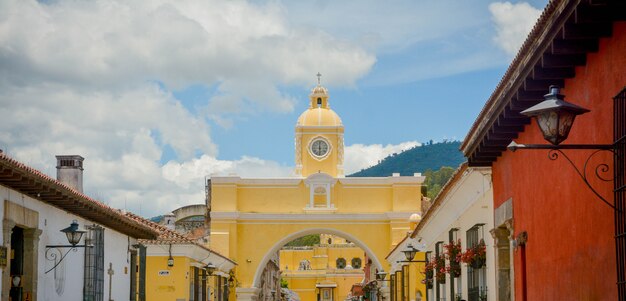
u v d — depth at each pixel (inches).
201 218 2292.1
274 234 1983.3
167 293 1285.7
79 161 979.3
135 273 1050.7
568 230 457.7
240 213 1977.1
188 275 1342.3
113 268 947.3
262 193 2003.0
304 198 1999.3
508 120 547.5
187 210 2233.0
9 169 594.2
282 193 2001.7
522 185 569.0
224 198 1974.7
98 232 870.4
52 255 745.0
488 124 569.0
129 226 947.3
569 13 378.6
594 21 373.7
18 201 666.8
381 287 1957.4
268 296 2479.1
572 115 372.5
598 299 408.8
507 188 617.6
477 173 740.0
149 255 1291.8
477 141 624.4
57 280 762.2
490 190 733.3
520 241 569.3
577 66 430.0
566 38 394.3
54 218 755.4
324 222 1988.2
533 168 537.3
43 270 722.8
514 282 601.9
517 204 584.4
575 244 444.8
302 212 1988.2
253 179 1996.8
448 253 939.3
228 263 1787.6
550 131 372.8
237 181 1993.1
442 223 1061.1
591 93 410.9
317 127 2081.7
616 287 383.6
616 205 375.6
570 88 443.8
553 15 394.3
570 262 454.9
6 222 636.7
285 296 3245.6
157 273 1290.6
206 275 1503.4
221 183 1979.6
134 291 1042.7
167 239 1270.9
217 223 1964.8
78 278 829.8
